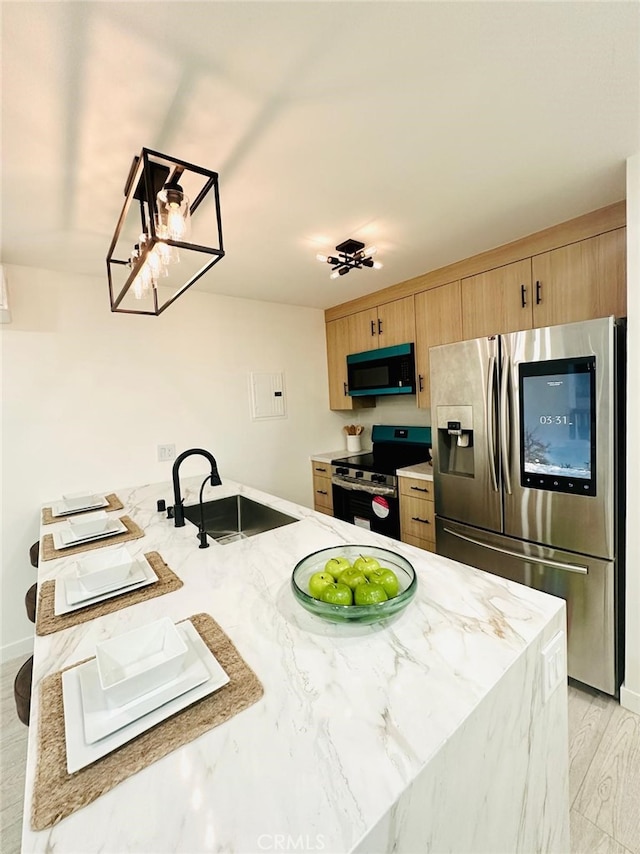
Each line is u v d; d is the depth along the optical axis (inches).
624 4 34.3
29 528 91.4
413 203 69.6
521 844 33.9
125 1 32.0
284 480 137.8
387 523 116.9
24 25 33.4
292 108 45.1
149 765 23.3
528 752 34.5
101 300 99.5
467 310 100.2
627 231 60.4
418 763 23.0
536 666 35.2
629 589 65.2
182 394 113.7
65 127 45.8
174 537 64.9
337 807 20.7
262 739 24.9
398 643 34.3
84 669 31.4
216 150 52.1
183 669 30.5
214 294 120.0
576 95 45.2
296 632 36.7
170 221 46.5
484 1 33.7
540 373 72.2
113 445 101.9
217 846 19.1
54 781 22.4
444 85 42.8
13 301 88.4
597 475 66.7
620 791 53.5
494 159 57.6
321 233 79.7
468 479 86.7
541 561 74.8
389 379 122.6
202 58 37.8
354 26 35.5
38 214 66.1
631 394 62.5
